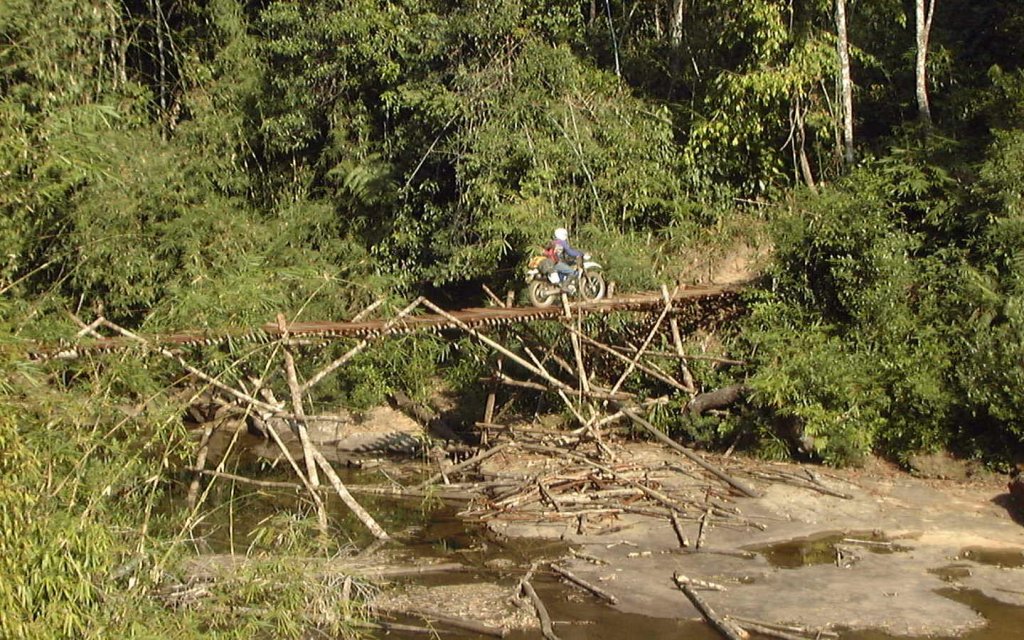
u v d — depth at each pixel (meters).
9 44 13.30
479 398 15.04
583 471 11.91
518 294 15.46
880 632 8.11
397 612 8.61
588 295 14.19
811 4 16.44
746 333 13.78
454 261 15.98
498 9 16.12
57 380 8.58
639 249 15.69
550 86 16.44
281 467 13.62
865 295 13.09
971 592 8.88
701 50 18.36
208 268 14.80
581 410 13.56
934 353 12.43
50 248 12.84
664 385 14.05
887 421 12.44
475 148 15.84
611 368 14.42
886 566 9.48
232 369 10.20
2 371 7.44
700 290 14.55
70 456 7.48
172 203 15.15
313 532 10.23
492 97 16.20
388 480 12.72
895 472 12.22
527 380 14.54
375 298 15.25
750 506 11.08
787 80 16.05
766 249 15.48
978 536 10.24
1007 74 16.16
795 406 12.52
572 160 15.86
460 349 15.08
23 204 11.00
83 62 14.70
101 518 7.54
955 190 14.06
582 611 8.69
